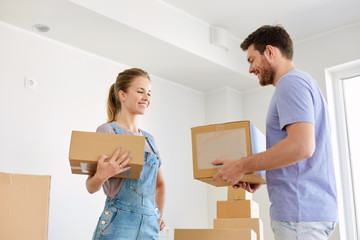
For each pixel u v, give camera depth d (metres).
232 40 4.01
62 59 3.26
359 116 3.75
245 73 4.07
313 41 3.97
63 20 2.92
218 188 4.18
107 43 3.30
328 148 1.51
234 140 1.62
